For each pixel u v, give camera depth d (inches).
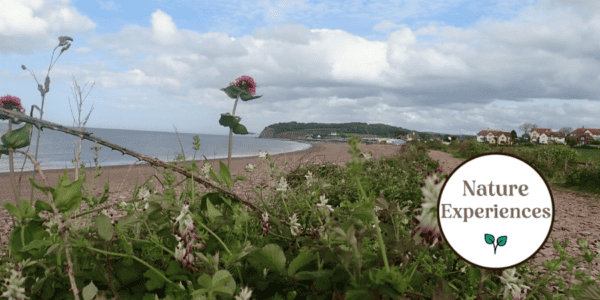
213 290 37.4
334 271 42.7
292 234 60.3
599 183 424.8
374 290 36.5
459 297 50.3
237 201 62.3
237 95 137.4
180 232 43.4
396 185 167.0
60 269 46.4
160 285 43.8
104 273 45.9
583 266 120.8
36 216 47.3
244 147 1620.3
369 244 52.5
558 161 621.0
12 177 49.4
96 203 62.2
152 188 69.0
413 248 44.0
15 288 39.9
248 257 47.5
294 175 143.0
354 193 118.5
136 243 51.1
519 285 49.4
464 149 1080.8
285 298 46.4
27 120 49.5
